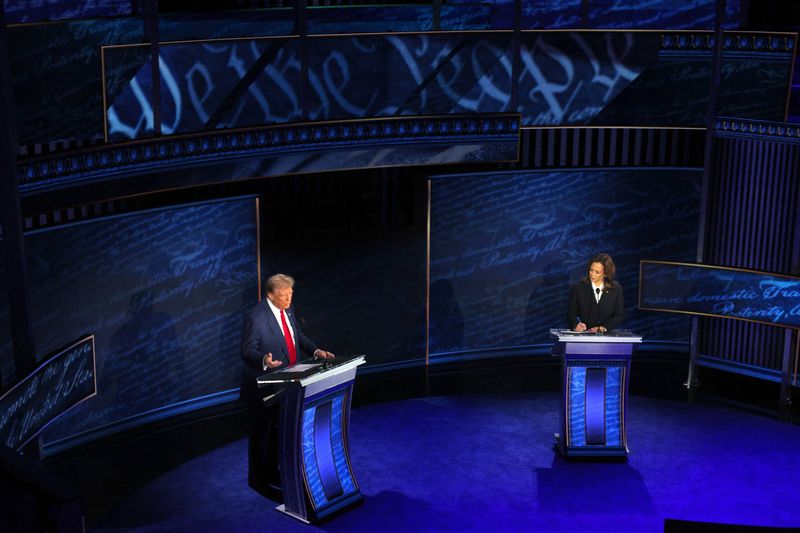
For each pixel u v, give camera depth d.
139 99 7.29
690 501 6.68
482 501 6.68
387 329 9.66
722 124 8.91
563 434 7.42
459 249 9.75
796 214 8.91
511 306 10.07
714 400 8.86
